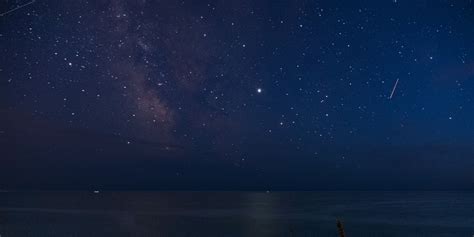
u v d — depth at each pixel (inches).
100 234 1608.0
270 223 2055.9
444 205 3678.6
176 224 1982.0
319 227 1872.5
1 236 1536.7
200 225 1936.5
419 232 1684.3
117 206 3494.1
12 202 4079.7
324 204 4008.4
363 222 2086.6
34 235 1563.7
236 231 1732.3
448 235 1606.8
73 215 2447.1
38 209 2982.3
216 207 3481.8
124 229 1759.4
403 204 3914.9
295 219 2274.9
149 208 3255.4
